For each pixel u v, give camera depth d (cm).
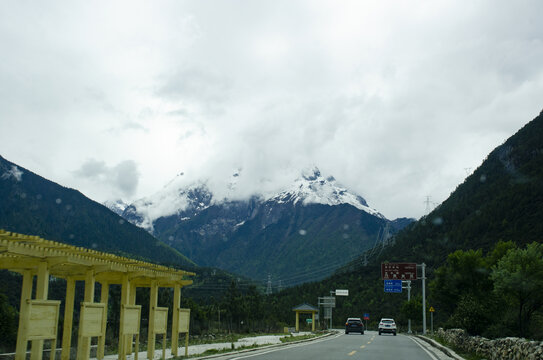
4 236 1118
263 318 6888
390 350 2423
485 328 2697
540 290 2722
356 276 11988
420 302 6994
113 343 2638
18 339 1157
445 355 2162
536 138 12519
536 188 9031
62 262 1295
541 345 1243
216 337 4006
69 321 1602
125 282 1656
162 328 1764
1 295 2375
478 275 4119
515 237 7500
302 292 12031
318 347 2609
